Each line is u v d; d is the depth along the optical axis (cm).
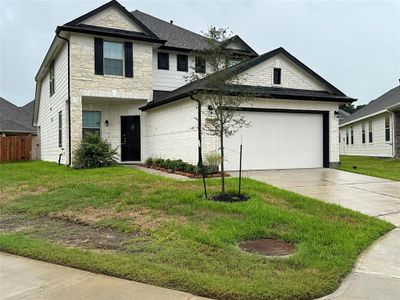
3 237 576
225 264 436
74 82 1512
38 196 872
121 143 1748
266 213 641
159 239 541
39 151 2391
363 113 2755
